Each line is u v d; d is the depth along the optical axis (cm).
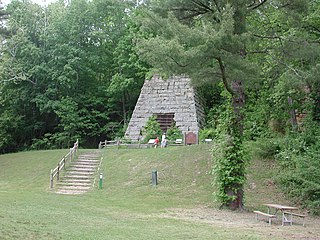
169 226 1197
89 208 1544
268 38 1733
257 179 2067
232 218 1453
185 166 2355
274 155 2228
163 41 1399
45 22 4584
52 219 1180
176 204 1788
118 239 951
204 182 2123
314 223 1447
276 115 2589
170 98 3503
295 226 1333
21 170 2869
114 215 1396
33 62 4400
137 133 3453
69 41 4534
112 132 4556
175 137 3272
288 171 1966
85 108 4606
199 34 1354
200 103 3744
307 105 2370
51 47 4478
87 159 2808
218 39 1330
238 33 1487
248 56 1839
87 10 4553
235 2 1474
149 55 1412
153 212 1541
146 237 996
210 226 1230
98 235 988
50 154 3219
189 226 1215
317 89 2178
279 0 1600
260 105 2666
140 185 2214
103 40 4778
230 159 1617
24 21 4475
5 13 3438
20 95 4394
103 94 4762
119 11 4731
